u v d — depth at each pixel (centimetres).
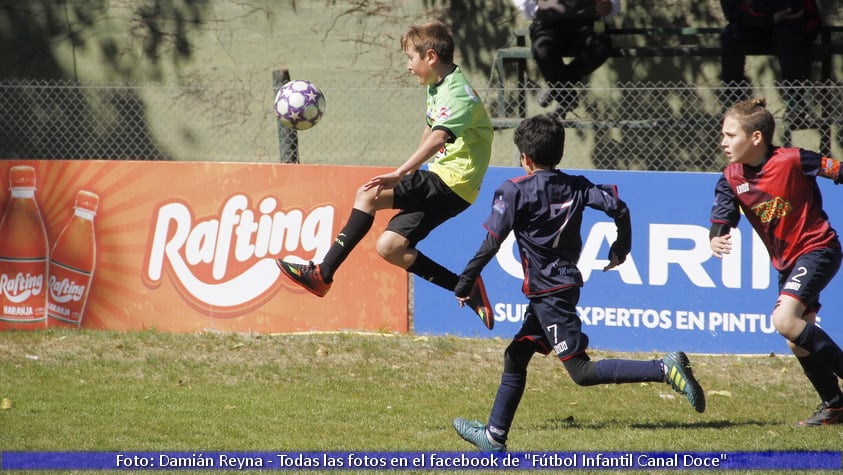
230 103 4766
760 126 1855
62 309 3234
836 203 2872
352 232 2136
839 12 4159
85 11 4853
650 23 4378
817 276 1880
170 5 4775
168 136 4841
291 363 2811
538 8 3731
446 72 2067
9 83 4919
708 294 2962
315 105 2512
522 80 4288
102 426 2083
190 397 2414
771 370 2797
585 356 1770
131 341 3027
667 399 2488
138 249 3198
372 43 4603
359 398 2467
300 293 3138
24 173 3238
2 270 3256
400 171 1991
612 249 1797
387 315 3117
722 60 3719
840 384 2597
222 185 3158
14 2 4903
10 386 2500
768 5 3556
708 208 2948
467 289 1759
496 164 4422
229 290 3162
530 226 1764
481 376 2722
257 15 4700
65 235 3228
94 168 3212
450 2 4522
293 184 3123
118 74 4856
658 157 4391
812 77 4138
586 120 4375
